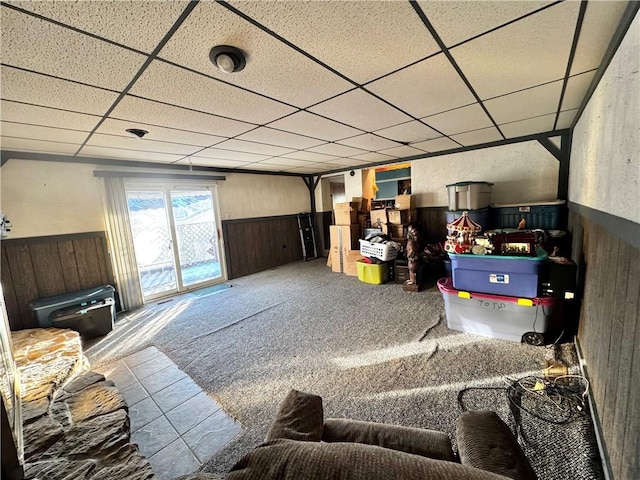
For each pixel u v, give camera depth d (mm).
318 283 4656
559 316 2242
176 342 2842
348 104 2107
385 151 4195
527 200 3771
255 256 5715
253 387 2039
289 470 544
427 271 4441
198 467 1437
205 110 2068
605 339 1399
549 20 1167
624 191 1104
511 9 1089
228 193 5238
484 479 498
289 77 1614
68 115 1988
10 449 880
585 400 1640
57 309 2949
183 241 4664
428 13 1101
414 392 1836
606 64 1431
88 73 1426
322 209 6824
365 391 1885
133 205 4086
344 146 3676
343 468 536
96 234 3582
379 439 976
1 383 1027
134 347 2787
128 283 3844
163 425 1732
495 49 1402
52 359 2152
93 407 1550
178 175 4473
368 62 1490
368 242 4574
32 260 3131
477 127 3049
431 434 985
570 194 3189
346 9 1055
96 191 3584
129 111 1992
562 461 1300
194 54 1316
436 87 1861
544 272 2268
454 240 2609
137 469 1128
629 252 1104
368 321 3010
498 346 2311
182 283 4609
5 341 1237
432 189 4695
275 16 1072
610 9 1099
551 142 3492
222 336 2914
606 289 1432
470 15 1123
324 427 1060
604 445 1271
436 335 2586
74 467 1129
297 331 2902
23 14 959
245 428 1672
